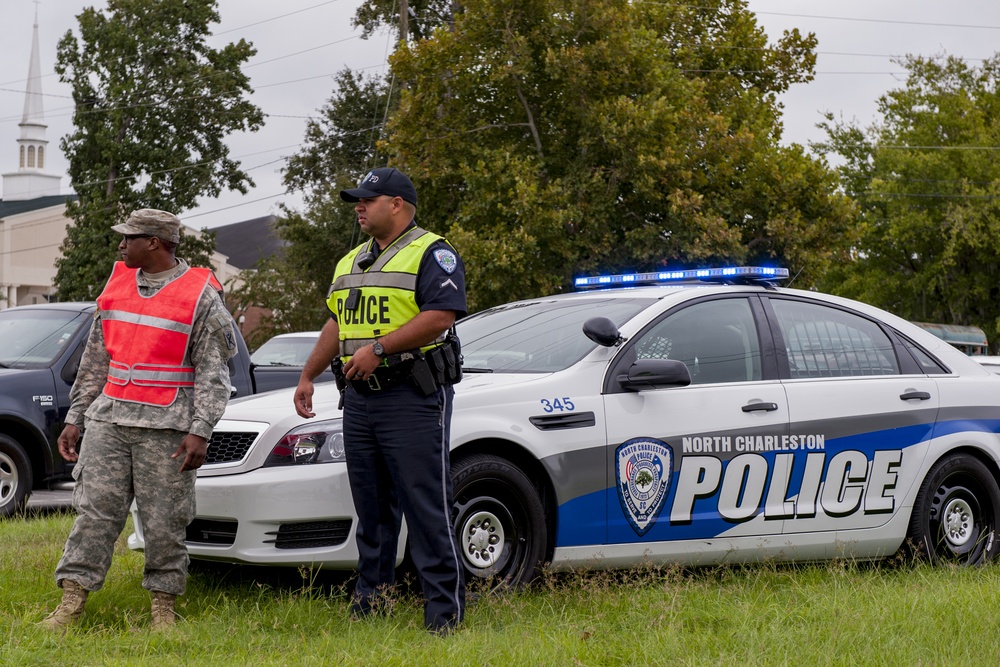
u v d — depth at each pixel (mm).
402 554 4891
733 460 5555
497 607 4723
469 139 23312
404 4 26922
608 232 22062
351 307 4535
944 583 5484
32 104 66938
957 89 42844
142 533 5391
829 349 6105
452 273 4480
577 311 5934
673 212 21438
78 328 9438
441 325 4418
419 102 23172
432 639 4266
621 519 5254
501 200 22078
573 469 5129
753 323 5914
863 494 5949
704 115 23062
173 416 4609
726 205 22734
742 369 5762
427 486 4488
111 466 4613
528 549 5031
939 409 6266
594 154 22406
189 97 43656
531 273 21656
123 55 43500
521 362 5609
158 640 4242
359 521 4730
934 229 41719
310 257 39500
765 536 5645
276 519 4770
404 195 4590
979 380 6547
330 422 4918
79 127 43281
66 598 4570
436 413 4500
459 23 22812
